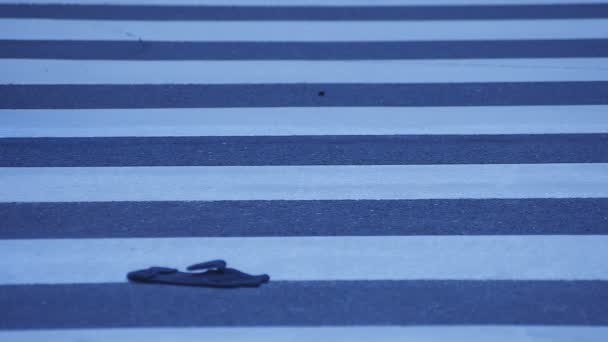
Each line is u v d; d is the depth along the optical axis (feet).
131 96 29.19
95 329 18.16
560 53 32.32
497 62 31.68
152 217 22.43
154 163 25.18
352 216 22.52
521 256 20.84
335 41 33.24
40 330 18.11
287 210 22.80
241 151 25.88
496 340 17.87
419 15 35.73
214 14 35.55
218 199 23.29
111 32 33.73
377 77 30.66
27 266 20.25
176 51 32.40
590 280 19.89
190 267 19.54
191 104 28.73
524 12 36.01
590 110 28.37
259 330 18.16
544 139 26.58
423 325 18.37
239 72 30.91
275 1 36.94
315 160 25.40
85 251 20.90
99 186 23.88
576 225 22.17
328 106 28.68
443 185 24.08
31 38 33.06
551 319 18.57
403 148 26.09
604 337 17.97
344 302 19.10
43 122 27.45
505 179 24.43
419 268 20.33
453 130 27.14
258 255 20.80
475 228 22.04
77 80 30.17
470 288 19.60
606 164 25.22
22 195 23.36
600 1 36.94
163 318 18.56
